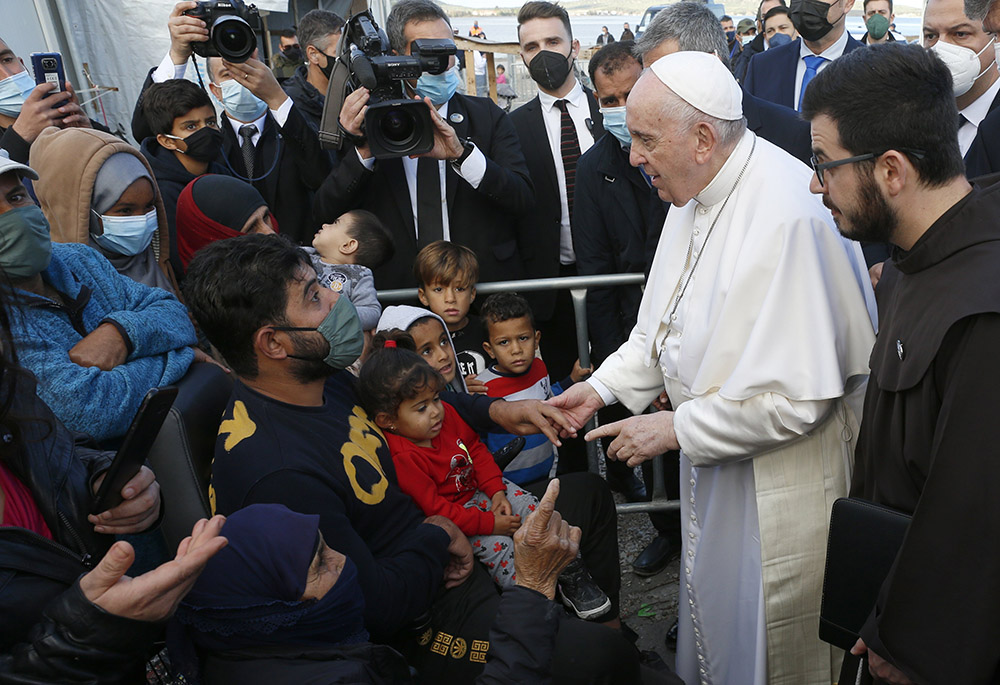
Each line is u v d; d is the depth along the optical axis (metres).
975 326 1.40
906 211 1.54
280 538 1.43
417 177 3.35
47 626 1.15
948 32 2.82
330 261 2.93
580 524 2.27
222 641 1.45
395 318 2.55
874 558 1.64
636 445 2.20
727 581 2.29
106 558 1.15
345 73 3.15
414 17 3.45
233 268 1.68
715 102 2.00
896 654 1.51
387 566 1.76
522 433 2.35
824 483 2.11
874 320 2.13
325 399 1.91
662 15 2.78
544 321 3.77
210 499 1.81
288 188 3.54
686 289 2.28
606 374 2.55
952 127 1.50
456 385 2.70
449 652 1.89
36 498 1.34
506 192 3.32
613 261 3.38
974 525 1.40
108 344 1.85
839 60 1.62
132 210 2.31
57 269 1.93
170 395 1.38
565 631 1.56
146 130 3.29
